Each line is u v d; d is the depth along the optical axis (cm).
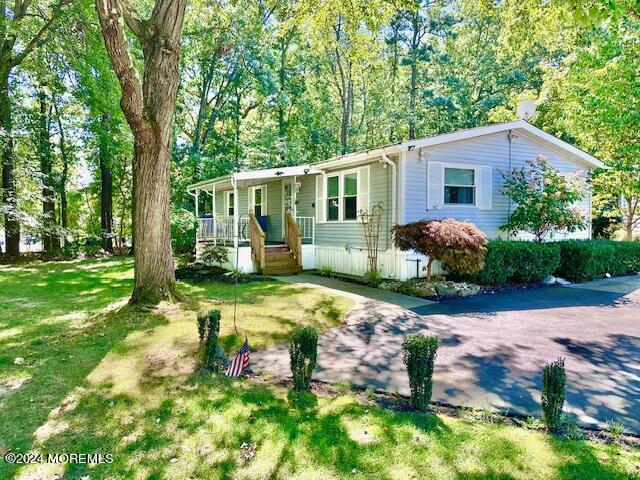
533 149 1153
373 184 1055
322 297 785
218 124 2538
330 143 2375
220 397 354
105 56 1371
